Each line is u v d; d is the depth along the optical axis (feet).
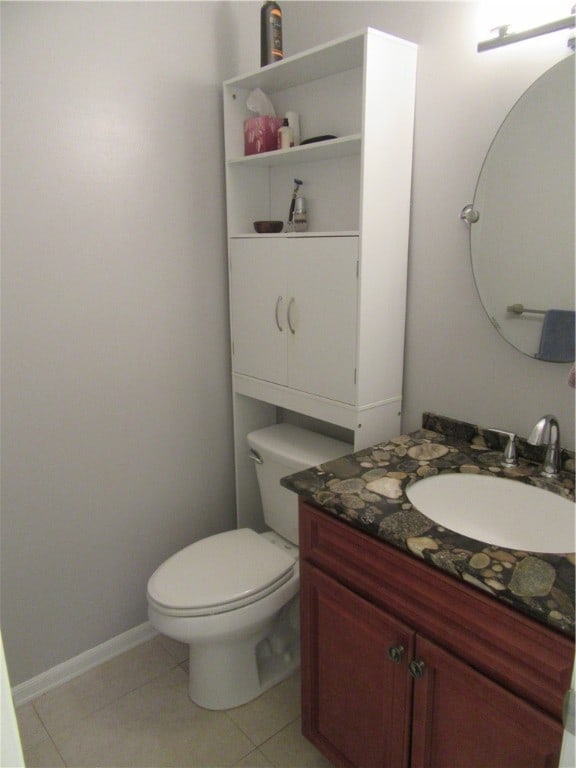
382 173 4.76
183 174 5.92
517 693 3.13
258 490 7.18
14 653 5.64
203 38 5.81
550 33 3.92
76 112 5.06
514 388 4.68
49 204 5.05
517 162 4.26
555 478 4.22
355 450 5.27
